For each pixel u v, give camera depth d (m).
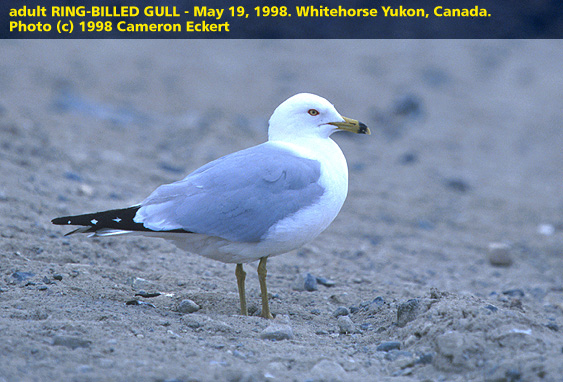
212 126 19.70
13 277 7.99
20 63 24.16
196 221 7.01
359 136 21.78
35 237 9.63
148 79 24.64
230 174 7.16
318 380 5.36
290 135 7.90
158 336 6.21
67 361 5.38
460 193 17.05
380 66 28.47
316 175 7.38
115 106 21.11
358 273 10.55
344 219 14.06
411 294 9.20
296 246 7.44
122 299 7.69
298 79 26.06
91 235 7.16
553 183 18.94
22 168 12.76
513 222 15.27
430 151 20.89
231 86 24.94
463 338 5.85
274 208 7.08
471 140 22.27
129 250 9.95
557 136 23.03
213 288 8.64
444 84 27.39
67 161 14.25
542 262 12.89
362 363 6.01
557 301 10.36
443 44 31.64
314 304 8.47
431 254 12.66
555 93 26.72
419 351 6.14
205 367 5.43
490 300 8.71
